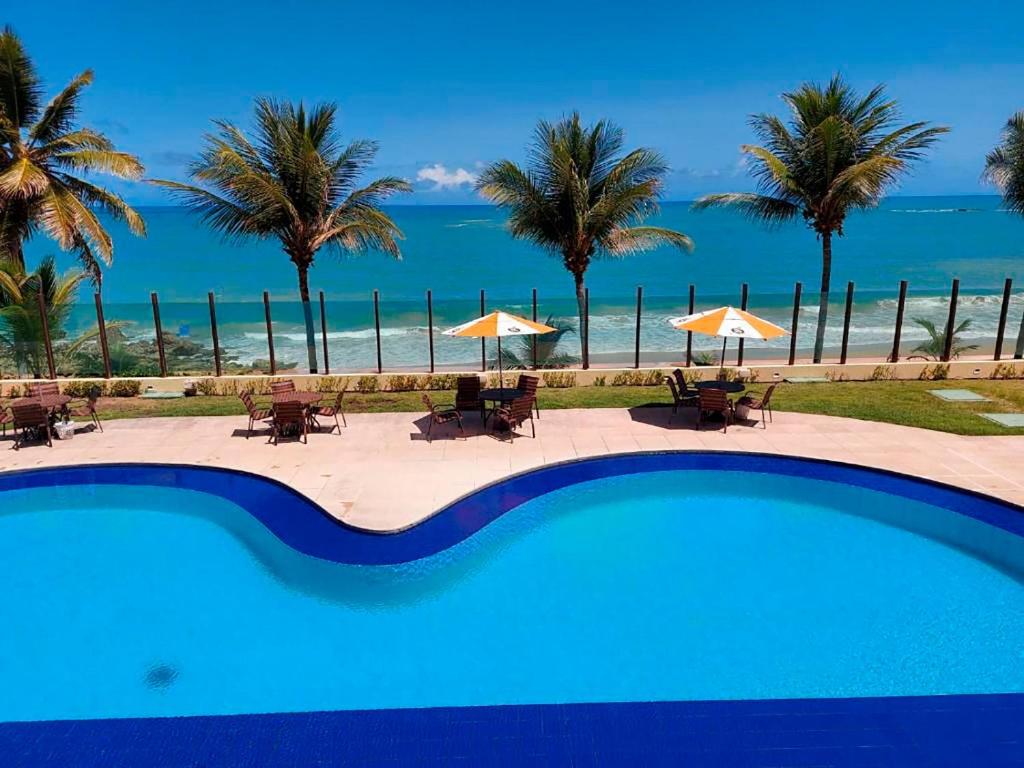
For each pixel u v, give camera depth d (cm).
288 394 1537
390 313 3800
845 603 897
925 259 6525
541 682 751
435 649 808
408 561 985
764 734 645
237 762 620
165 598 912
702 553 1025
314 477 1234
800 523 1116
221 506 1178
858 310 3722
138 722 668
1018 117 2027
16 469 1289
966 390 1780
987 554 1021
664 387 1902
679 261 6581
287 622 860
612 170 2025
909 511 1145
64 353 2014
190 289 5306
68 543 1061
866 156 1975
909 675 757
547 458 1326
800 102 2028
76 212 1980
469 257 6881
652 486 1247
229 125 1914
